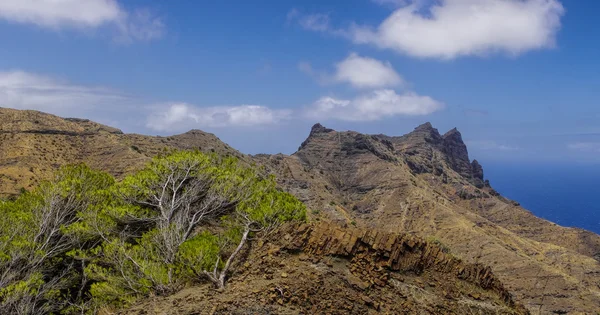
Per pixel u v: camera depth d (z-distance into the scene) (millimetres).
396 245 17391
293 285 14969
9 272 21938
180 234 22391
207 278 17547
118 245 21062
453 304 15961
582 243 149750
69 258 24797
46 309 21516
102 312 18797
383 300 15289
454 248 117812
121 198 25391
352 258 16906
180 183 26562
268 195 24344
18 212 25031
